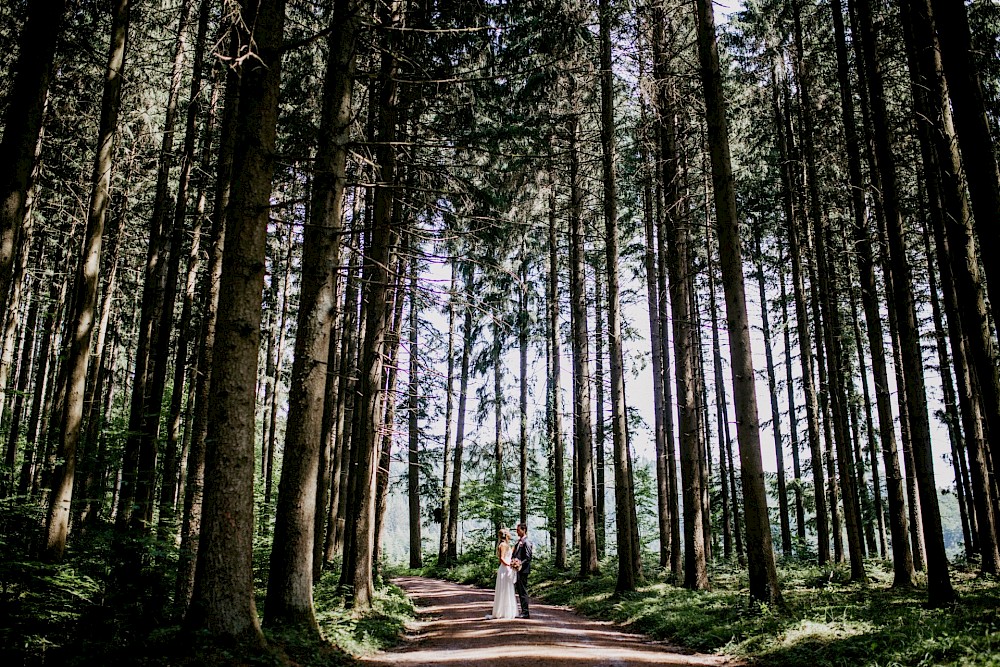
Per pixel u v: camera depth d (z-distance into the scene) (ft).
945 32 20.80
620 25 49.88
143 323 41.11
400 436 52.49
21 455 62.34
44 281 65.62
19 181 21.99
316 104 37.52
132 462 35.37
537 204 57.88
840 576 50.34
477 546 94.89
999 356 27.68
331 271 27.68
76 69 40.55
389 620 33.88
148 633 20.70
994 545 42.14
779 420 87.56
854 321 66.08
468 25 35.01
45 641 18.92
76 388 30.12
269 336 73.10
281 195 47.09
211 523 19.74
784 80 55.77
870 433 72.28
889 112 45.68
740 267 34.30
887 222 34.86
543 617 40.57
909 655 19.92
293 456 26.25
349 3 28.84
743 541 94.27
